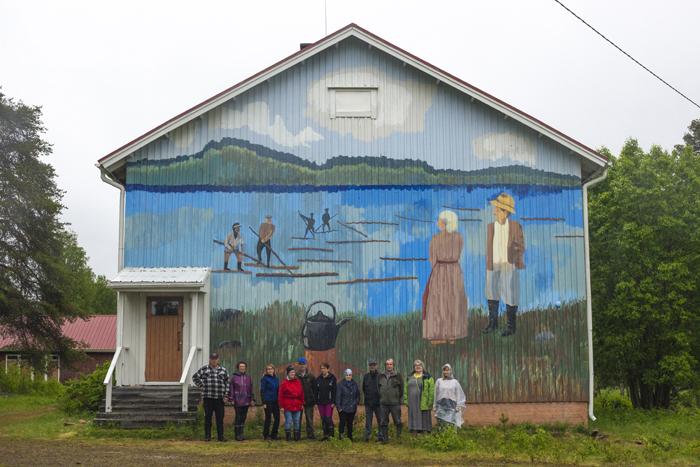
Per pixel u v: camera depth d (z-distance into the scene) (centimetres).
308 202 2155
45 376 4969
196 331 2042
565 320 2142
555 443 1772
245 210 2145
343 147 2173
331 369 2108
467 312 2134
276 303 2122
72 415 2259
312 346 2112
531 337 2134
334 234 2148
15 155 4031
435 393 1808
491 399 2109
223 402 1819
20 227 3928
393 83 2195
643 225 2731
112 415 1942
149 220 2138
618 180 2838
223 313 2112
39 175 4053
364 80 2194
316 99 2186
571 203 2173
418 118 2188
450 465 1509
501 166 2180
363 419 2059
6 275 3838
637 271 2738
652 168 2820
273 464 1488
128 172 2152
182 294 2112
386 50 2169
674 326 2725
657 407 2920
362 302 2130
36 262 3947
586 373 2127
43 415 2345
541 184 2178
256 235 2141
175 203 2144
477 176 2175
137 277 2044
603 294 2834
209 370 1811
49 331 4041
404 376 2109
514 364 2123
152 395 2016
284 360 2105
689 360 2697
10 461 1474
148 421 1936
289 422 1822
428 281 2141
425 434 1789
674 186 2791
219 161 2159
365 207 2158
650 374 2759
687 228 2711
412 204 2161
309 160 2167
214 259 2131
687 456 1659
